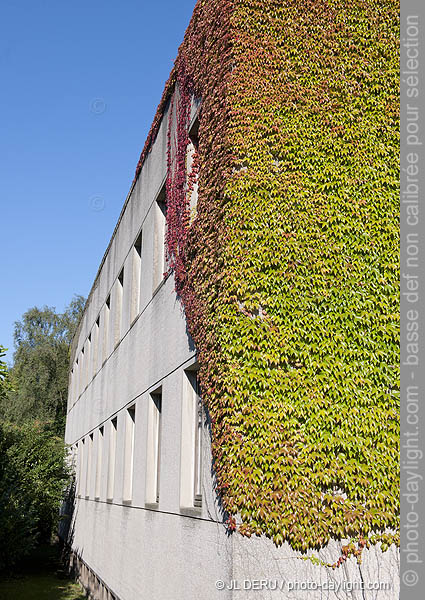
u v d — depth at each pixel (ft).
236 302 23.71
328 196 25.88
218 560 22.72
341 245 25.35
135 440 42.11
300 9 27.99
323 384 23.62
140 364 42.01
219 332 23.63
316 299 24.48
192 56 31.60
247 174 25.22
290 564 21.59
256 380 23.07
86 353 80.18
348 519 22.34
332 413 23.41
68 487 84.99
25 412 128.98
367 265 25.39
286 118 26.50
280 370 23.41
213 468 23.76
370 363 24.32
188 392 30.14
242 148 25.55
